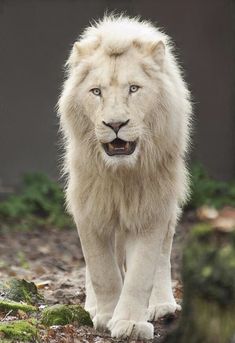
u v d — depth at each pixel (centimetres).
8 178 3195
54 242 2530
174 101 1255
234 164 3250
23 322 1231
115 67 1225
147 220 1270
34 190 2966
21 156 3216
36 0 3216
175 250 2097
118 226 1302
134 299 1250
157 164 1262
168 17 3241
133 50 1244
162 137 1252
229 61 3297
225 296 940
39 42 3222
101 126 1208
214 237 948
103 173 1258
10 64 3222
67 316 1301
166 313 1378
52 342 1203
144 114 1227
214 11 3281
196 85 3266
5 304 1333
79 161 1272
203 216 952
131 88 1223
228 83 3288
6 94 3219
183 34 3247
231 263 940
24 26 3222
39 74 3222
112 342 1227
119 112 1201
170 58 1327
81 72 1245
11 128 3216
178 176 1297
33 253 2330
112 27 1281
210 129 3253
